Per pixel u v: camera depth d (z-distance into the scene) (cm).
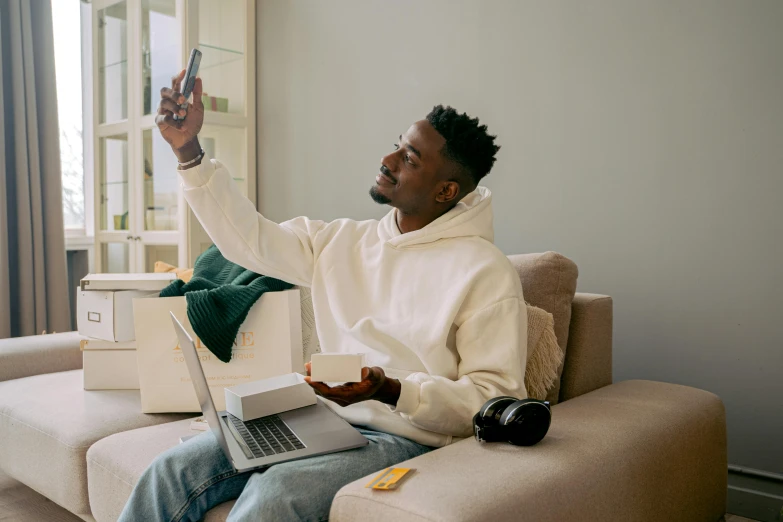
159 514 115
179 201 317
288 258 151
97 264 373
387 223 150
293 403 136
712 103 189
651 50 201
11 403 179
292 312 169
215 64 320
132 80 343
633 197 206
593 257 216
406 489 92
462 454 106
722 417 146
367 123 281
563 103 221
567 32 219
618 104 208
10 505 196
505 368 122
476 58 243
